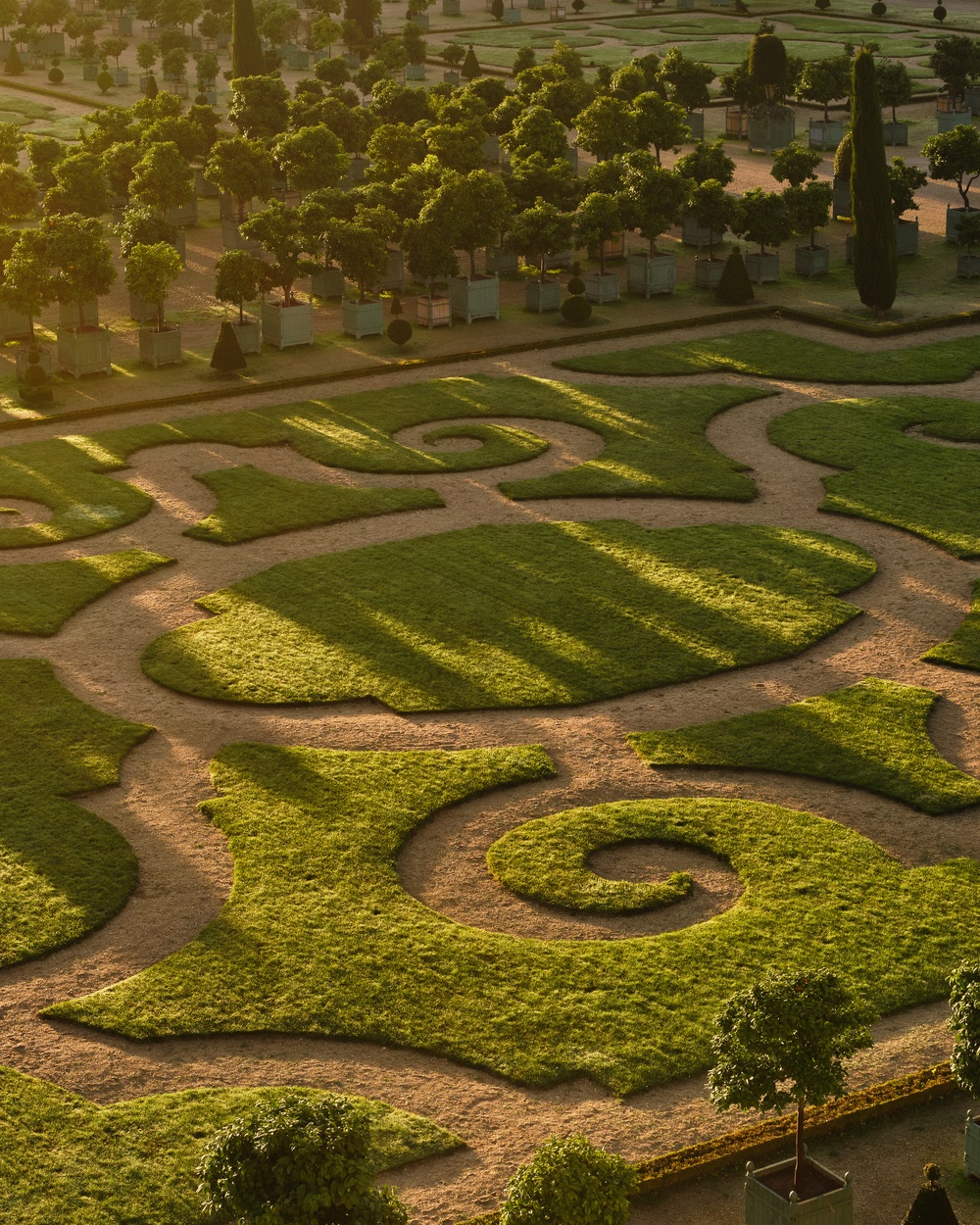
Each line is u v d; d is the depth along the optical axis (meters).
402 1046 27.61
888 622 43.41
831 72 104.75
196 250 86.38
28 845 33.22
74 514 50.81
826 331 70.69
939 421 58.69
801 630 42.69
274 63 140.12
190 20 148.00
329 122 95.25
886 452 55.75
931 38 141.38
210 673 40.59
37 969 29.66
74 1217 23.66
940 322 70.56
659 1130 25.55
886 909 31.14
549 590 45.22
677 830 33.84
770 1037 22.38
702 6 166.38
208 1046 27.69
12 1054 27.41
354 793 35.16
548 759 36.62
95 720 38.31
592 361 66.62
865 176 70.12
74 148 91.00
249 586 45.75
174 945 30.31
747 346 68.56
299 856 32.91
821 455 55.56
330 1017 28.20
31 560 47.75
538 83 101.50
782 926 30.64
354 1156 20.69
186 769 36.44
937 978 29.12
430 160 77.75
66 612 44.22
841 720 38.12
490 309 73.19
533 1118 25.88
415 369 66.00
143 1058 27.33
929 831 33.94
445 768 36.12
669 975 29.23
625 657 41.31
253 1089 26.45
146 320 71.12
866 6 163.50
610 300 75.81
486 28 159.00
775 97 108.12
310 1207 19.97
